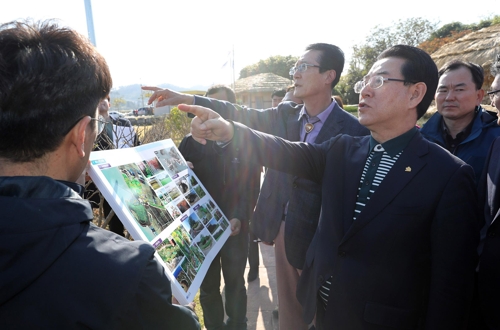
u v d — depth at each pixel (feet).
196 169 7.84
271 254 14.24
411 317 4.39
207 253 4.70
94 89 2.44
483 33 24.26
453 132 8.71
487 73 20.95
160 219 4.01
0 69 2.07
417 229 4.31
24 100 2.09
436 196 4.24
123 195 3.57
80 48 2.42
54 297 2.05
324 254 4.99
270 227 7.64
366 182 4.79
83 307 2.09
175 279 3.54
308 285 5.54
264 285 11.53
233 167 7.72
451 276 4.14
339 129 7.07
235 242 8.07
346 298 4.55
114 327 2.16
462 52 23.82
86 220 2.30
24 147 2.21
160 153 5.08
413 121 4.81
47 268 2.05
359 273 4.49
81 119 2.37
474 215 4.23
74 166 2.58
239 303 8.32
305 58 7.17
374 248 4.42
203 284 8.09
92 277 2.13
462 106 8.07
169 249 3.80
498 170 5.39
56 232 2.08
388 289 4.37
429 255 4.50
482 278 4.93
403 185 4.38
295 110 8.11
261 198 7.93
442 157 4.43
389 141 4.75
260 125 7.92
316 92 7.20
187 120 26.02
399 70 4.57
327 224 5.07
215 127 4.68
